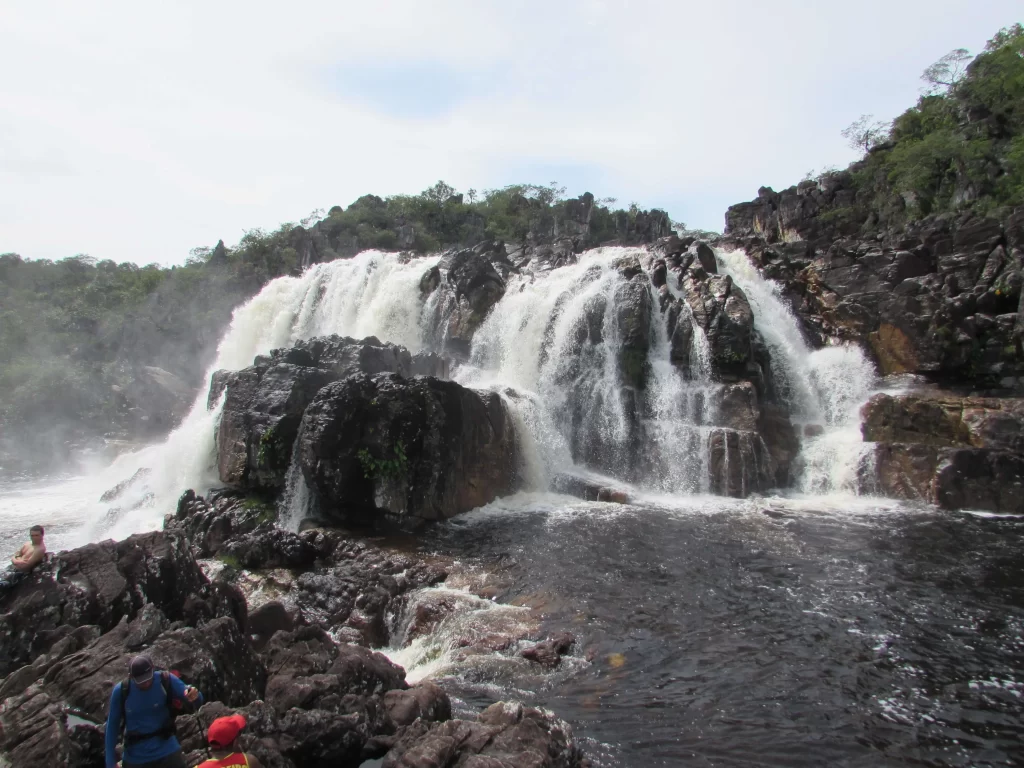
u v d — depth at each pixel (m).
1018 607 14.97
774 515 22.81
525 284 38.94
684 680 11.98
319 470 20.58
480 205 94.94
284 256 71.81
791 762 9.62
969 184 41.22
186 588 12.50
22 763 7.19
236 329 50.59
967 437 25.92
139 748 6.69
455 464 23.22
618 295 30.95
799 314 36.75
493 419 25.52
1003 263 31.84
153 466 30.81
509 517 22.77
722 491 25.80
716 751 9.86
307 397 24.16
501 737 8.67
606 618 14.55
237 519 22.22
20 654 10.25
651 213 77.12
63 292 89.31
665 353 31.27
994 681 11.84
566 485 26.39
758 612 14.82
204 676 8.98
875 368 32.59
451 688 11.86
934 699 11.29
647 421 28.25
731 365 29.95
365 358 27.33
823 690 11.60
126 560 12.08
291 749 8.42
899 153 46.56
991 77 46.44
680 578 16.88
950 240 34.38
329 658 10.95
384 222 80.44
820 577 16.89
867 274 35.38
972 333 30.44
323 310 47.09
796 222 54.03
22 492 34.59
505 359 35.09
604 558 18.39
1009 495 23.36
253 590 17.52
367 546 19.16
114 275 106.06
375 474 21.03
